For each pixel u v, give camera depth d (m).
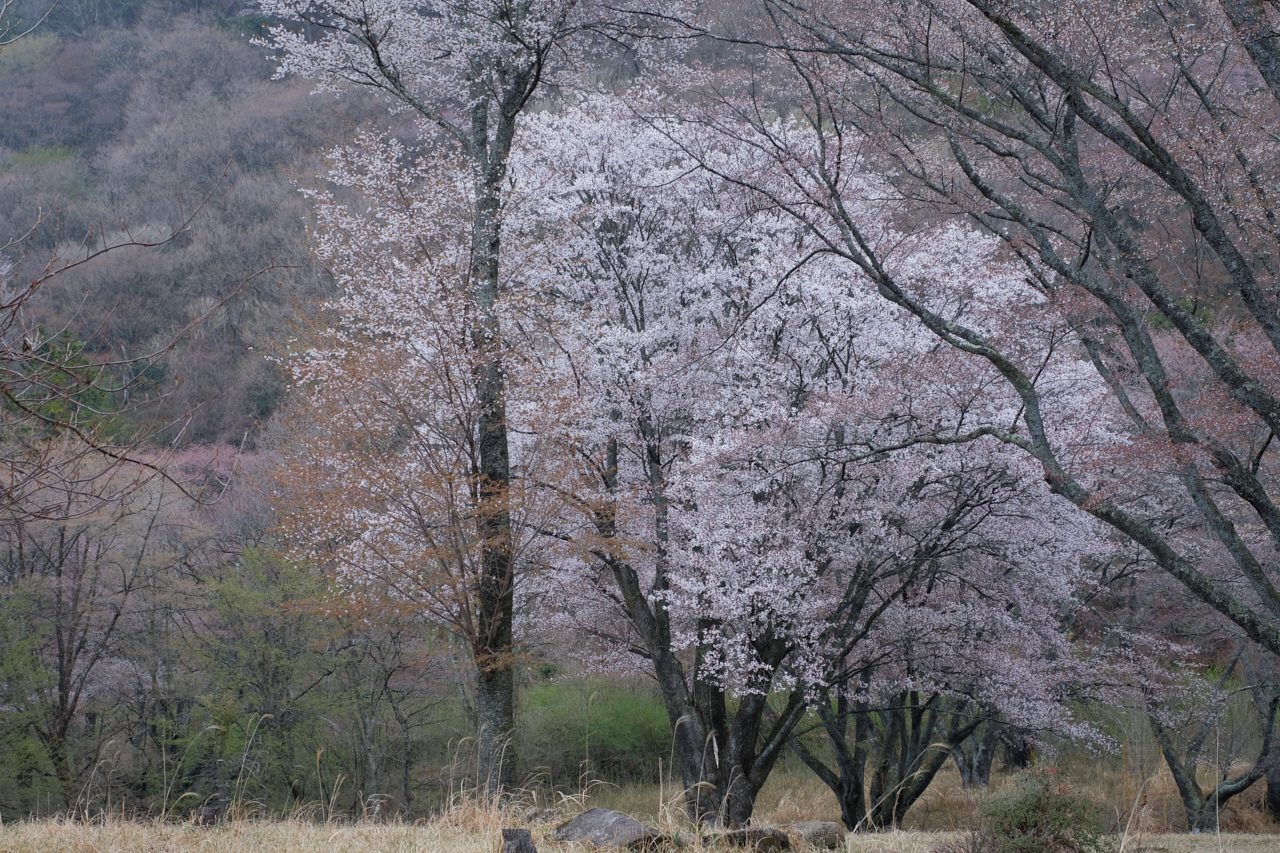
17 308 4.36
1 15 4.81
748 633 12.52
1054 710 13.72
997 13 6.91
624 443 14.19
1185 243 10.27
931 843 7.12
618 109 14.55
